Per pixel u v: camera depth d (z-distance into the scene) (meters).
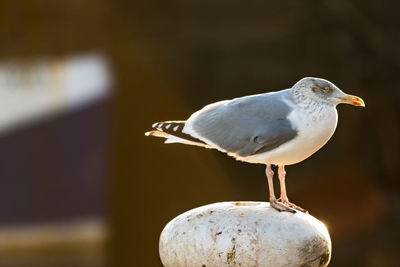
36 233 19.23
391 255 13.28
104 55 13.43
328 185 13.91
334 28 13.11
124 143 14.28
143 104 14.23
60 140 21.30
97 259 16.20
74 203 20.98
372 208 13.49
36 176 21.47
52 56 12.35
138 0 12.03
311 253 4.64
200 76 14.23
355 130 13.62
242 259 4.57
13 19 11.55
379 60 13.05
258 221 4.64
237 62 14.25
